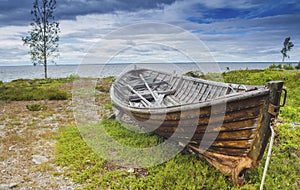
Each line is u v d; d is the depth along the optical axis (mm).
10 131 8055
